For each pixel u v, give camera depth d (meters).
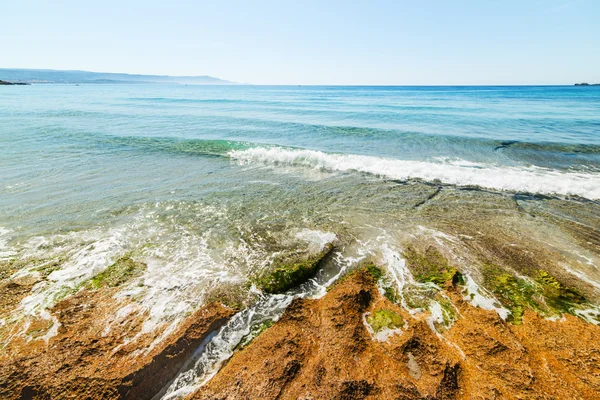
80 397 3.20
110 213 7.54
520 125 20.23
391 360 3.53
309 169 11.47
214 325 4.16
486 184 9.54
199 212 7.70
